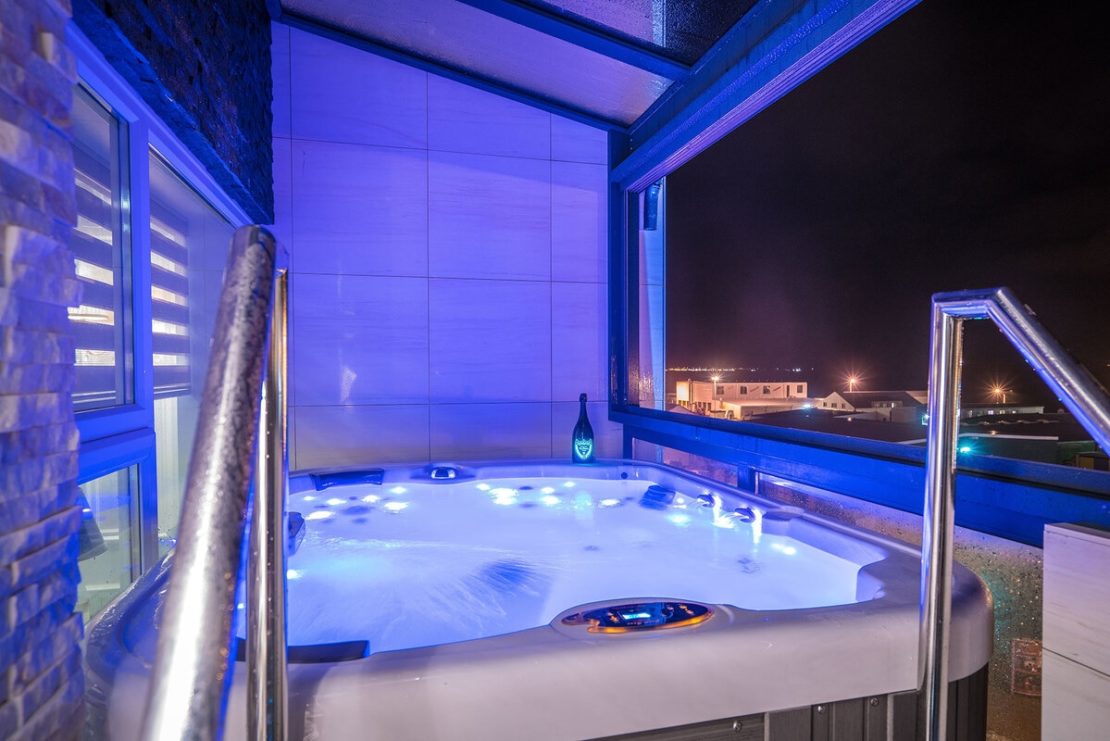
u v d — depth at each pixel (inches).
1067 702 37.9
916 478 59.9
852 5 67.0
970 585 41.9
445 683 30.5
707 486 84.8
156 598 42.0
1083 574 37.1
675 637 34.5
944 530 35.0
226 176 86.8
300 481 90.4
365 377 114.2
